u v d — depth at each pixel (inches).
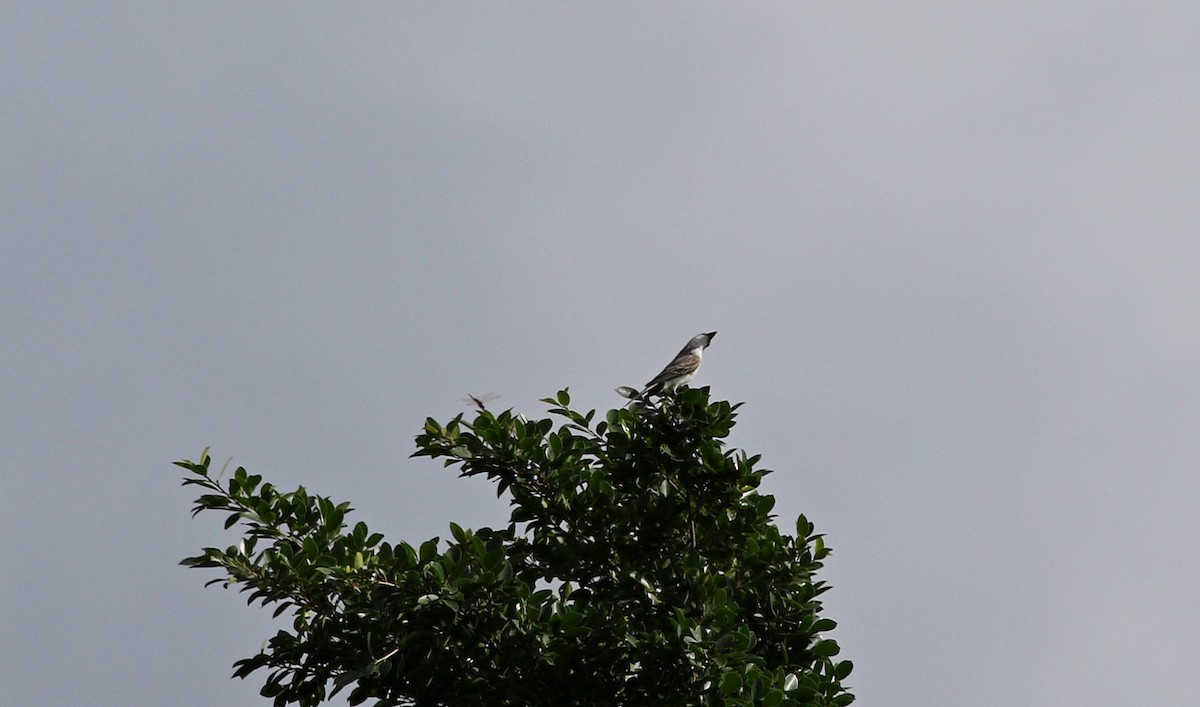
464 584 482.9
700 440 565.0
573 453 561.0
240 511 514.0
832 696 539.8
